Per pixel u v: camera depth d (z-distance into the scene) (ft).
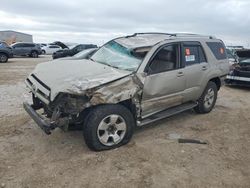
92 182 12.15
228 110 24.13
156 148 15.65
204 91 21.67
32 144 15.69
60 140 16.28
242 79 33.37
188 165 13.82
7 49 71.97
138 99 15.99
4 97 26.43
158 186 11.98
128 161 14.02
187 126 19.56
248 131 18.99
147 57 16.47
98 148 14.79
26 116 20.38
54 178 12.35
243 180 12.66
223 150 15.76
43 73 16.33
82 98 13.92
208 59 21.40
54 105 13.99
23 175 12.52
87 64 17.30
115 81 14.60
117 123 15.26
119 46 18.80
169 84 17.67
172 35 19.48
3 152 14.65
